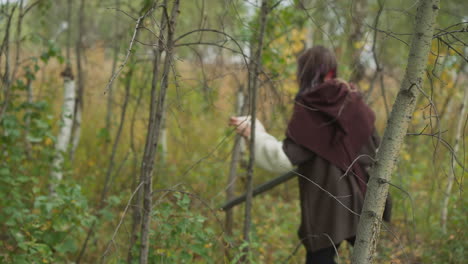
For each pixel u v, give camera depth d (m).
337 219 2.26
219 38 2.50
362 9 3.62
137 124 4.58
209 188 3.51
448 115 4.53
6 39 2.69
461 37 1.97
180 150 4.90
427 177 4.26
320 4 2.51
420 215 3.59
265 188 2.46
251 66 2.66
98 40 4.05
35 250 2.38
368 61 3.06
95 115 5.25
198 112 4.46
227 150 4.22
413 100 1.44
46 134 2.79
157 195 3.25
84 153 4.48
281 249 3.28
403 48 3.67
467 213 2.86
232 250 2.28
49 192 3.23
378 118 4.48
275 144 2.36
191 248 2.20
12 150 2.72
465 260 2.72
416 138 4.44
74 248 2.48
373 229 1.54
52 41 2.81
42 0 3.46
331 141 2.29
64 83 3.67
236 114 3.58
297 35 3.78
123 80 3.18
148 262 2.18
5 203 2.54
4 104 2.65
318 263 2.38
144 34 3.51
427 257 2.88
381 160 1.49
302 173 2.38
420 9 1.41
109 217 2.58
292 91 3.90
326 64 2.40
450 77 3.71
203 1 2.16
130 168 4.06
